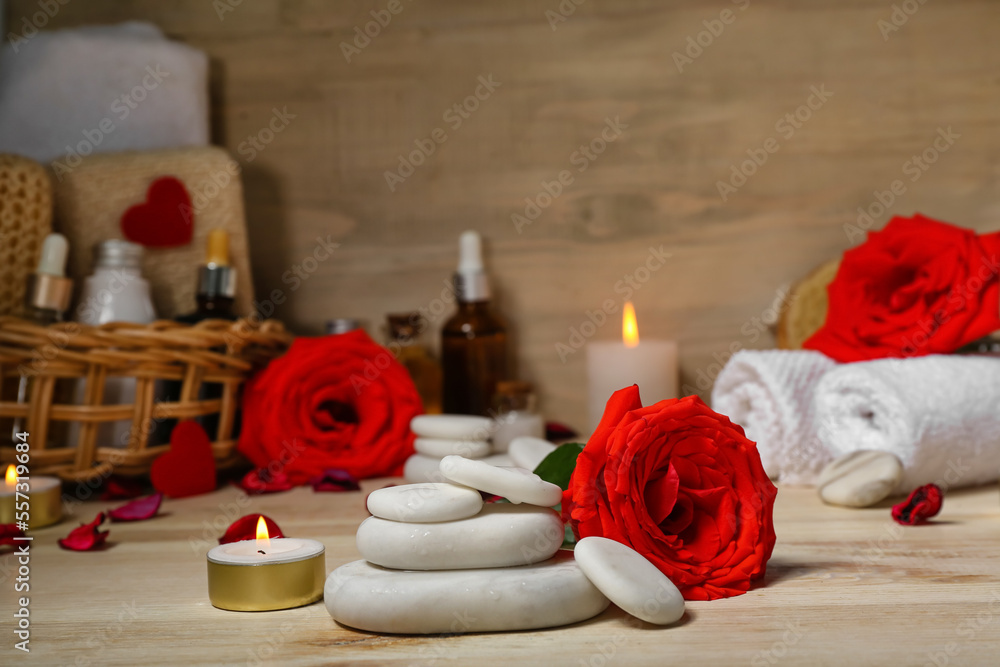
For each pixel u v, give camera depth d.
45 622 0.49
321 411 0.93
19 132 1.00
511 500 0.48
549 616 0.45
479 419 0.86
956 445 0.76
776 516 0.71
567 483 0.55
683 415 0.51
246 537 0.61
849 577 0.54
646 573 0.46
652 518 0.51
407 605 0.44
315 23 1.13
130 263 0.91
